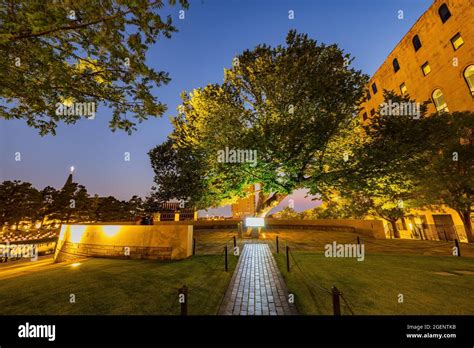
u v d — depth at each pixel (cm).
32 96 519
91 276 728
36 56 442
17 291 595
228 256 1045
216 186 1546
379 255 1132
